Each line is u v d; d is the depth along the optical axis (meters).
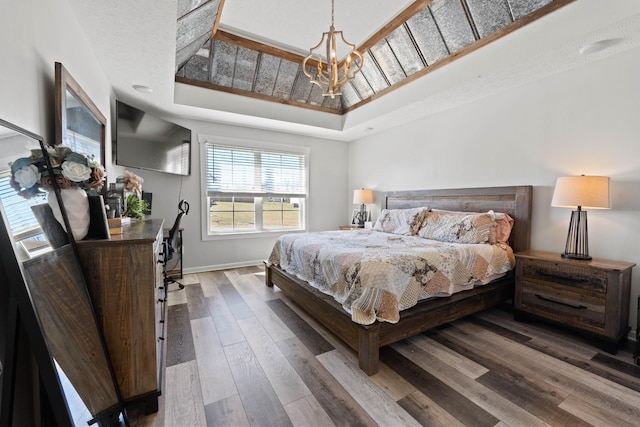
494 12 2.38
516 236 2.89
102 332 1.33
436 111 3.70
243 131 4.37
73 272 1.22
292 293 2.87
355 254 2.21
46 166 1.17
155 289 1.56
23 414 0.89
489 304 2.57
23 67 1.18
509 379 1.75
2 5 1.02
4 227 0.89
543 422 1.41
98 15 1.82
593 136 2.42
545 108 2.72
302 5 2.57
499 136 3.08
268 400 1.57
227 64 3.35
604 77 2.35
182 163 3.83
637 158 2.19
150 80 2.76
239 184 4.44
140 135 3.08
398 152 4.37
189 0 1.98
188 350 2.07
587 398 1.57
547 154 2.71
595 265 2.10
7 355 0.86
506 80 2.79
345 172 5.45
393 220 3.74
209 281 3.72
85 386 1.18
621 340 2.12
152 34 2.02
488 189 3.14
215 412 1.48
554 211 2.68
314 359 1.96
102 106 2.48
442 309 2.22
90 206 1.36
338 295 2.13
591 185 2.18
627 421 1.41
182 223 4.04
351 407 1.51
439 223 3.17
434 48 2.90
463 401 1.55
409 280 2.04
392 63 3.34
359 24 2.86
